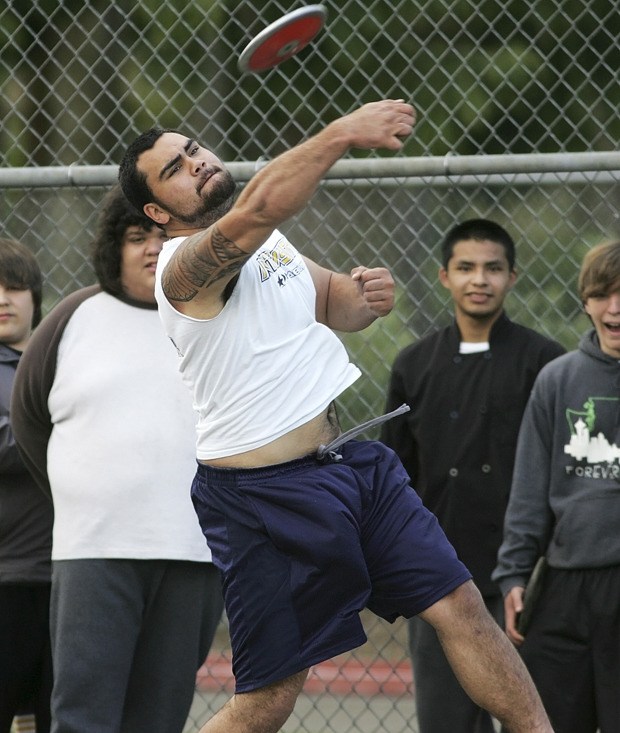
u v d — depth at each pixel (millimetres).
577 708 13648
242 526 10742
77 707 13320
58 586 13633
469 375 15156
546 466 14102
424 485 15242
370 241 18422
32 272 15258
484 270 15125
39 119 24562
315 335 10828
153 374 13633
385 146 9578
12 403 13992
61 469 13609
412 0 23391
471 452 14992
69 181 16328
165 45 23797
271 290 10633
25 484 14469
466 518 14969
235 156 23547
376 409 20062
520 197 17547
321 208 18766
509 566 14148
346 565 10539
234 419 10641
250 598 10805
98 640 13367
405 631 23078
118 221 13633
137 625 13570
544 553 14227
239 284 10469
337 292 11594
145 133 11023
